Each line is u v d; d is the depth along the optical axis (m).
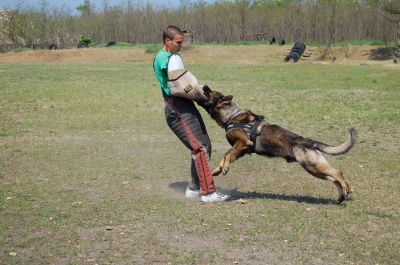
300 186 7.09
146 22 54.56
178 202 6.26
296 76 25.75
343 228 5.34
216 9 54.81
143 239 4.98
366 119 12.46
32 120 12.38
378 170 7.96
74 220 5.51
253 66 34.50
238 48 46.56
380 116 12.80
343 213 5.82
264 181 7.40
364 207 6.06
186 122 6.21
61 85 20.70
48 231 5.19
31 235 5.08
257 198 6.46
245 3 55.47
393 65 35.50
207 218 5.59
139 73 27.84
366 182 7.25
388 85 20.92
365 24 49.16
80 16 56.56
